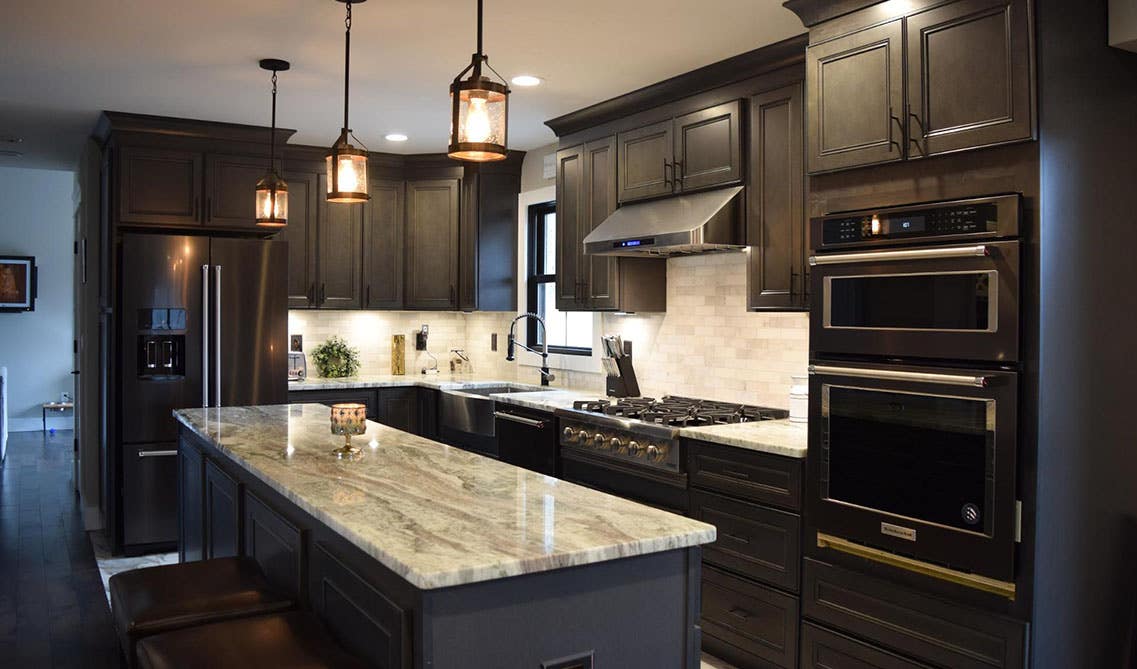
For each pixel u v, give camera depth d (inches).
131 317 199.2
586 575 73.7
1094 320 102.7
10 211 393.1
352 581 83.7
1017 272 97.4
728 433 137.9
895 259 109.0
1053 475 98.0
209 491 138.8
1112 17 104.2
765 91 149.6
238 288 208.8
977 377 100.5
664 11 131.3
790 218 144.9
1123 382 106.3
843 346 117.6
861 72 116.0
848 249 117.3
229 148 215.2
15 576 184.1
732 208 154.7
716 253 175.9
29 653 143.5
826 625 121.3
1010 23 98.7
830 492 119.2
